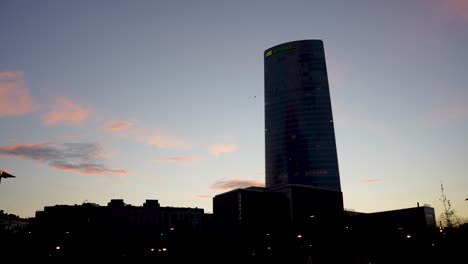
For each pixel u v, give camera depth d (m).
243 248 127.12
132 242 151.12
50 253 114.12
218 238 128.38
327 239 125.50
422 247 98.50
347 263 120.75
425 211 136.62
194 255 122.44
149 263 131.25
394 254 111.88
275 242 132.62
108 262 129.25
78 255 126.38
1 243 99.50
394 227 124.62
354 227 131.62
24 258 102.06
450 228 86.06
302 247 127.19
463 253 77.44
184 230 128.75
